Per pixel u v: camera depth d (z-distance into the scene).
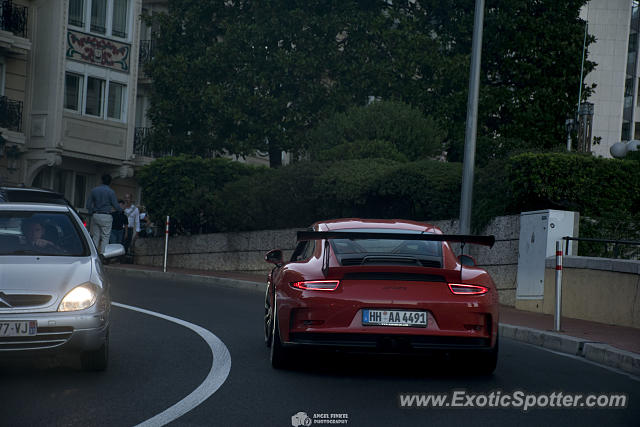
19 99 56.59
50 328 13.09
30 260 14.04
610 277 24.33
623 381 15.34
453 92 50.91
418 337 13.84
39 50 56.91
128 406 11.63
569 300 25.98
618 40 114.88
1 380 13.28
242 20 49.97
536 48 52.22
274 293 15.80
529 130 51.25
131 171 60.78
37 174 57.62
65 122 56.59
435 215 33.47
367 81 48.19
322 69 48.44
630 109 125.44
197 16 50.78
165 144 51.22
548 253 27.16
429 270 13.91
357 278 14.01
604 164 27.98
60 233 15.20
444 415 11.82
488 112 50.97
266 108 48.00
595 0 114.88
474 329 14.05
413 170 33.66
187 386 13.09
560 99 52.44
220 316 22.62
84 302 13.39
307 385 13.48
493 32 52.41
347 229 15.66
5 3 55.06
